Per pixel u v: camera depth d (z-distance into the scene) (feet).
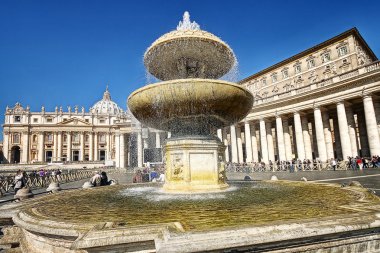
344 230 9.15
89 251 8.54
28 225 11.78
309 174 75.97
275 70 183.21
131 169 162.81
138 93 20.24
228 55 25.25
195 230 8.81
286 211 12.89
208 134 23.34
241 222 10.69
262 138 130.21
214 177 21.84
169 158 22.54
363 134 116.88
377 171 67.92
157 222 11.37
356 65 135.33
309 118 136.87
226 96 19.70
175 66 26.55
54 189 33.06
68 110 335.88
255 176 80.12
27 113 315.58
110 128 323.37
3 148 304.09
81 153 310.45
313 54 159.02
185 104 19.77
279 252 8.54
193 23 25.04
